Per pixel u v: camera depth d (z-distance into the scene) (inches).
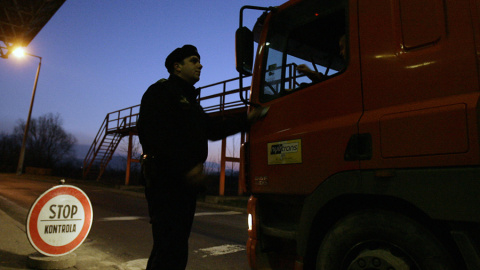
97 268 162.7
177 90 93.3
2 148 1967.3
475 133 66.4
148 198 92.7
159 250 87.6
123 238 250.1
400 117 77.6
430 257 69.8
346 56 94.3
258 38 136.6
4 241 199.8
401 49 83.3
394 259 74.0
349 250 82.7
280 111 107.3
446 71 74.6
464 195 65.9
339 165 86.5
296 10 113.2
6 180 877.8
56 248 157.8
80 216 165.2
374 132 81.3
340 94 92.5
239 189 606.2
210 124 105.3
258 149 110.7
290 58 113.6
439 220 71.0
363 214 81.6
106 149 951.0
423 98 77.0
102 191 671.1
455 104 70.4
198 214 397.1
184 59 99.3
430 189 70.3
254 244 109.3
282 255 108.9
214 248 228.5
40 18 603.2
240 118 114.2
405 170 74.7
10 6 566.6
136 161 826.2
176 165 86.5
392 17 86.5
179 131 90.0
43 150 2020.2
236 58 109.3
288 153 100.3
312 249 93.3
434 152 71.1
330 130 90.4
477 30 72.2
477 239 65.6
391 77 83.2
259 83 120.1
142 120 90.1
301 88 103.3
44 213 155.6
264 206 111.3
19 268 153.2
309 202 91.4
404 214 77.1
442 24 77.6
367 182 80.0
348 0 97.4
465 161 66.8
